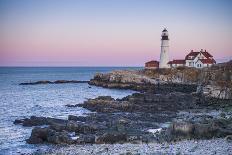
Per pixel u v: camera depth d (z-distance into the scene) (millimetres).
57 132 43344
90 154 34500
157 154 32750
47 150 38062
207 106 73688
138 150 34812
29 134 47031
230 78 87688
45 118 54500
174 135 41219
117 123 51031
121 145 37906
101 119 56000
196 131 40719
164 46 140000
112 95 102875
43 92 116062
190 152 32938
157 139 40250
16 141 43094
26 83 157125
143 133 44312
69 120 54500
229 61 99125
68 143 40594
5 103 84062
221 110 67438
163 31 140250
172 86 114438
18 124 54094
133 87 119938
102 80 141250
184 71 124938
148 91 107625
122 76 129625
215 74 89750
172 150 34062
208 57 138750
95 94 107062
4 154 37531
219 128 41000
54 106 77125
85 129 46438
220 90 83500
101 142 40344
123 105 69188
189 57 140000
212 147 34594
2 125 53500
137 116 59656
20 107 76188
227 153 32250
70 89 127250
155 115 61156
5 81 180000
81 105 74812
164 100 76875
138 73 135375
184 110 68000
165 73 129250
